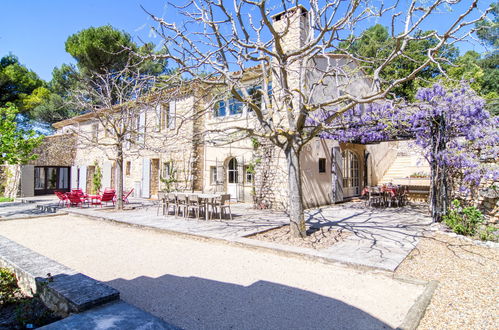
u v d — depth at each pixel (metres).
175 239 6.96
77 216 10.72
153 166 16.39
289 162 6.78
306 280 4.28
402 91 14.82
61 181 21.61
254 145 11.88
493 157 7.46
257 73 9.95
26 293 3.90
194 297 3.71
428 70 14.53
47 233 7.79
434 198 8.32
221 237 6.57
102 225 8.98
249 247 6.03
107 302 3.20
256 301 3.59
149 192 15.83
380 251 5.45
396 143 19.36
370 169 15.99
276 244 5.95
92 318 2.84
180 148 13.60
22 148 10.15
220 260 5.27
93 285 3.43
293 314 3.26
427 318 3.11
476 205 7.86
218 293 3.84
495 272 4.39
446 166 8.12
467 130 7.83
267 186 11.58
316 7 6.21
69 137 19.36
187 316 3.22
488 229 6.40
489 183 7.37
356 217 9.39
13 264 4.22
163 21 5.89
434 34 4.97
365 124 9.48
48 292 3.47
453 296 3.60
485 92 18.41
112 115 11.50
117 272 4.68
